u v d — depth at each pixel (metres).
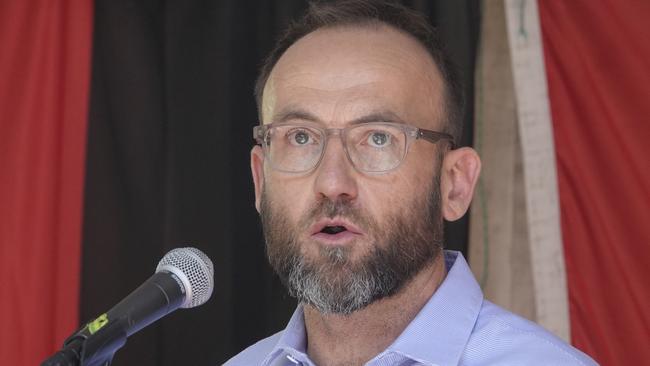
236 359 8.92
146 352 13.02
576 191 12.13
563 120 12.22
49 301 12.66
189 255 6.47
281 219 7.14
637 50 12.02
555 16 12.30
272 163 7.25
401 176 7.08
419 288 7.36
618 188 12.00
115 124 13.33
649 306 11.78
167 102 13.15
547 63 12.29
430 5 13.19
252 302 13.20
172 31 13.20
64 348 5.50
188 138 13.11
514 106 13.20
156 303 6.13
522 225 13.16
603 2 12.14
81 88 12.98
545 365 6.99
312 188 7.03
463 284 7.55
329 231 7.08
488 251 13.09
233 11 13.30
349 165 7.04
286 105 7.33
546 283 12.01
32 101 12.87
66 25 13.08
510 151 13.19
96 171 13.16
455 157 7.75
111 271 13.06
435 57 7.71
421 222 7.23
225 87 13.19
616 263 11.93
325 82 7.26
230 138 13.18
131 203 13.23
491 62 13.27
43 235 12.70
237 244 13.20
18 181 12.76
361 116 7.11
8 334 12.56
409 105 7.31
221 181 13.11
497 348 7.22
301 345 7.84
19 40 12.92
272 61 7.98
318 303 6.96
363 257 6.91
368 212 6.97
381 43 7.46
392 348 7.14
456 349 7.20
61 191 12.90
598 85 12.12
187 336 12.96
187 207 13.02
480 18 13.24
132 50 13.41
